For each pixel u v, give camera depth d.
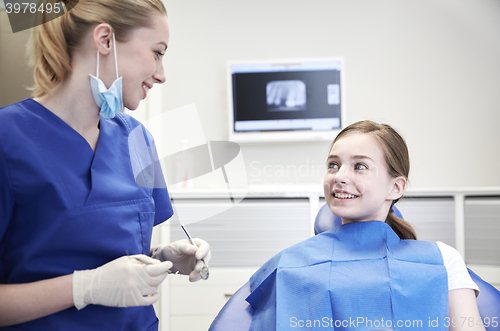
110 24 0.74
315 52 2.48
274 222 2.11
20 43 2.00
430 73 2.47
